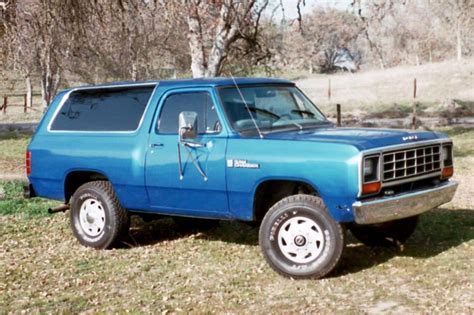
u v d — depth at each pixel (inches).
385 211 251.3
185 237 349.1
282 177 262.1
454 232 330.0
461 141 834.2
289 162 259.9
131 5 663.1
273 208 266.4
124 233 325.7
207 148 283.3
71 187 342.6
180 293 253.0
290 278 263.3
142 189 306.8
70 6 647.1
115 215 320.5
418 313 219.8
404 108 1492.4
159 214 320.2
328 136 267.9
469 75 2014.0
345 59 2539.4
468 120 1155.9
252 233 351.6
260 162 267.0
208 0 635.5
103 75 1316.4
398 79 2103.8
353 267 277.0
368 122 1168.8
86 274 284.0
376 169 250.7
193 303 240.5
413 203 261.0
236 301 240.1
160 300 245.9
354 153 246.2
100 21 674.2
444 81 1972.2
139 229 370.9
